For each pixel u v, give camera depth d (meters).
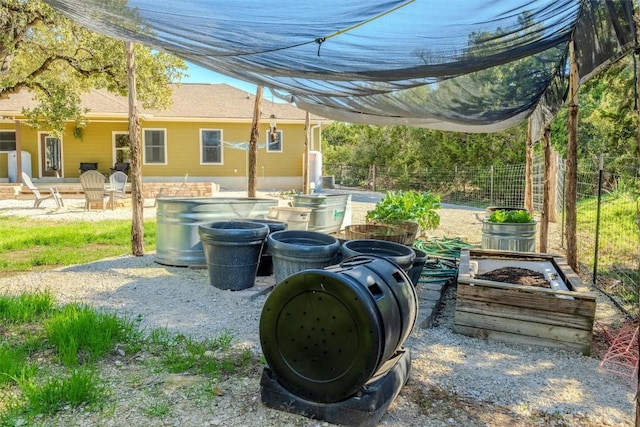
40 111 12.00
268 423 2.32
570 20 3.50
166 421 2.32
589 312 3.30
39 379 2.71
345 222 8.18
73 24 9.46
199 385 2.70
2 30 8.83
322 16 2.73
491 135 17.97
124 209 12.30
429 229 8.58
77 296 4.44
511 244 6.02
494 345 3.47
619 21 2.92
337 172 24.45
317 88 4.75
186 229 5.48
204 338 3.42
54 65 11.62
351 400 2.28
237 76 4.39
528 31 3.33
